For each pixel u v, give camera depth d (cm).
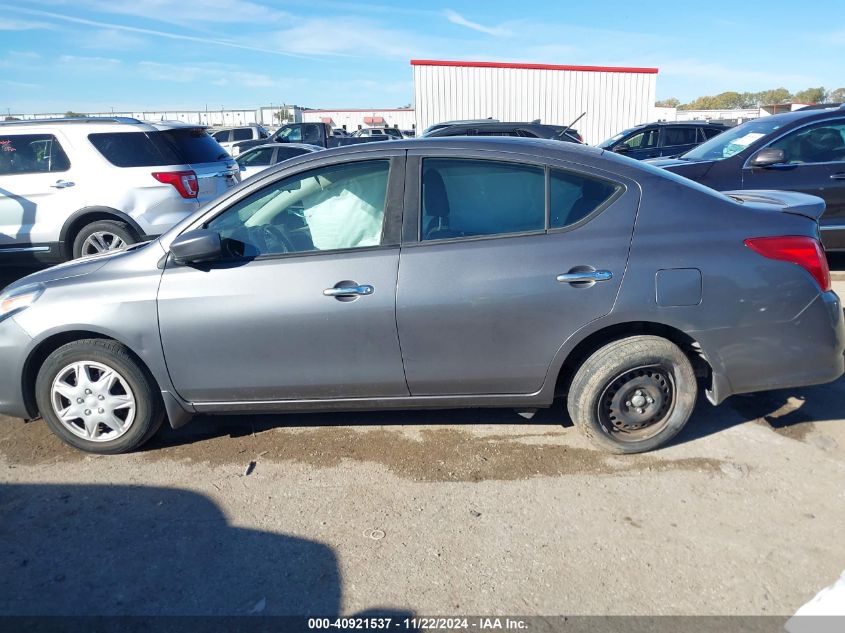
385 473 333
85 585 258
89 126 707
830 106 803
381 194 329
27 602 249
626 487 315
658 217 317
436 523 291
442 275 315
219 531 290
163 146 727
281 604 246
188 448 363
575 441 359
